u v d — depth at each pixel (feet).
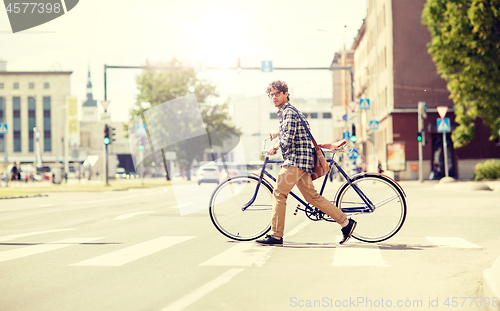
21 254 22.99
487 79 90.07
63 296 15.25
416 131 129.59
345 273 18.03
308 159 22.86
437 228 30.55
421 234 27.78
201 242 25.54
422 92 129.39
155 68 94.73
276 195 23.58
